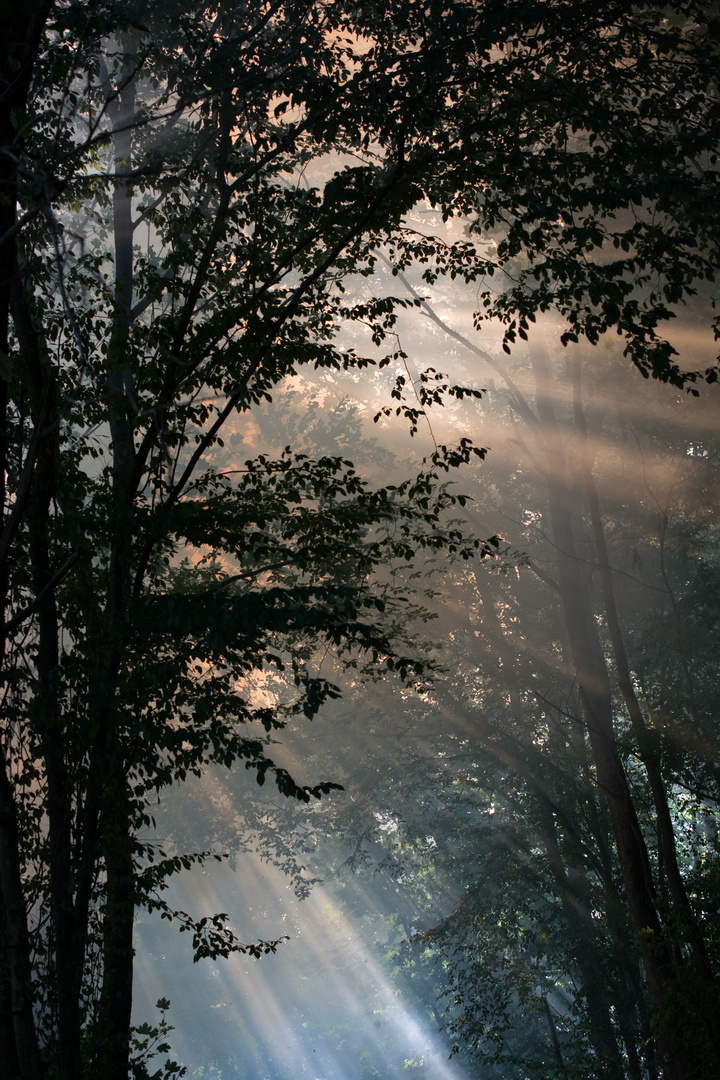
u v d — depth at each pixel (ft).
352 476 32.24
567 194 28.32
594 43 32.07
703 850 63.87
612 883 60.49
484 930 64.75
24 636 28.81
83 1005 29.76
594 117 30.19
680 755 49.83
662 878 55.93
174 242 31.07
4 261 20.94
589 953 59.72
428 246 31.60
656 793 47.50
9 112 20.39
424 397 30.91
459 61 29.09
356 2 29.66
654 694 57.62
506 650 69.21
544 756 66.85
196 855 28.84
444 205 30.22
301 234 30.17
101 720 26.94
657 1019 41.32
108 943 28.45
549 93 30.50
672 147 29.94
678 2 32.12
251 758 25.82
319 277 30.76
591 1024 57.82
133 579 31.48
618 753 52.70
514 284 53.06
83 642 27.22
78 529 26.45
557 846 64.54
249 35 29.71
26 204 25.54
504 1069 76.74
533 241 28.60
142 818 28.63
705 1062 38.55
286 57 29.09
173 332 28.09
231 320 27.89
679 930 41.78
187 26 29.48
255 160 32.40
